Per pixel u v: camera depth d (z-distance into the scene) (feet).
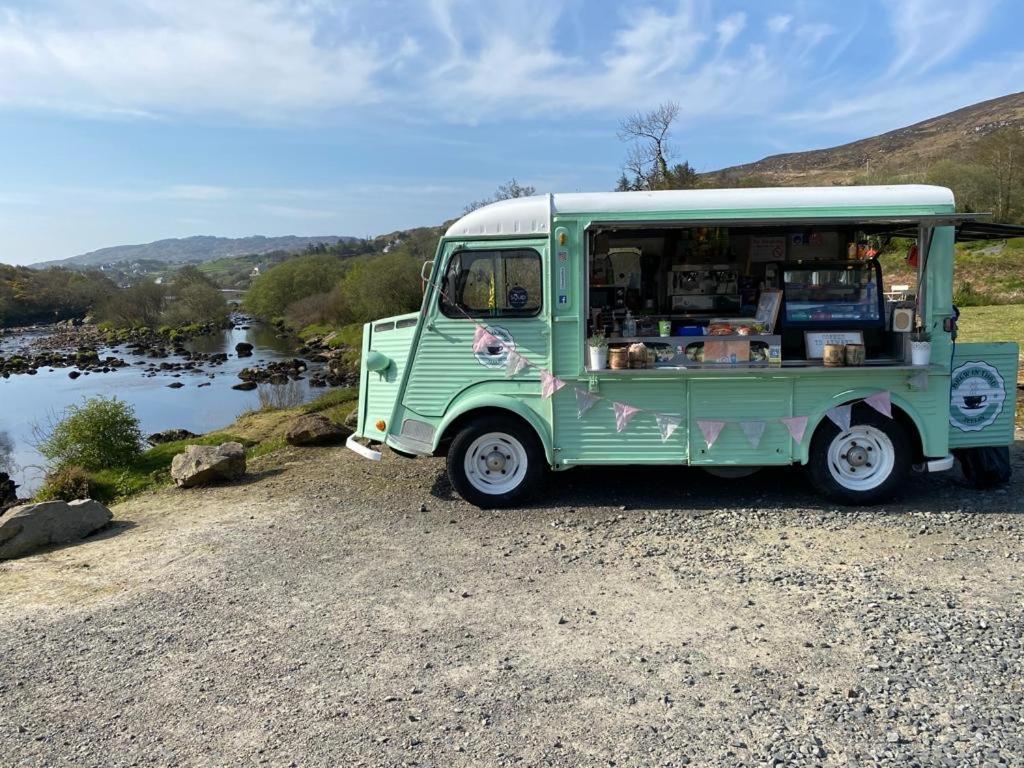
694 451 20.92
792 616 14.25
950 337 20.29
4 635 15.19
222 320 204.03
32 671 13.55
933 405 20.51
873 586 15.51
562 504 22.22
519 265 21.12
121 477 34.01
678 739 10.50
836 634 13.43
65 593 17.46
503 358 21.33
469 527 20.67
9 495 40.73
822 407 20.51
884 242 22.50
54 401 85.66
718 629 13.87
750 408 20.67
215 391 89.92
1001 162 111.55
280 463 31.24
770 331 21.24
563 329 20.97
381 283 127.44
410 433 22.11
